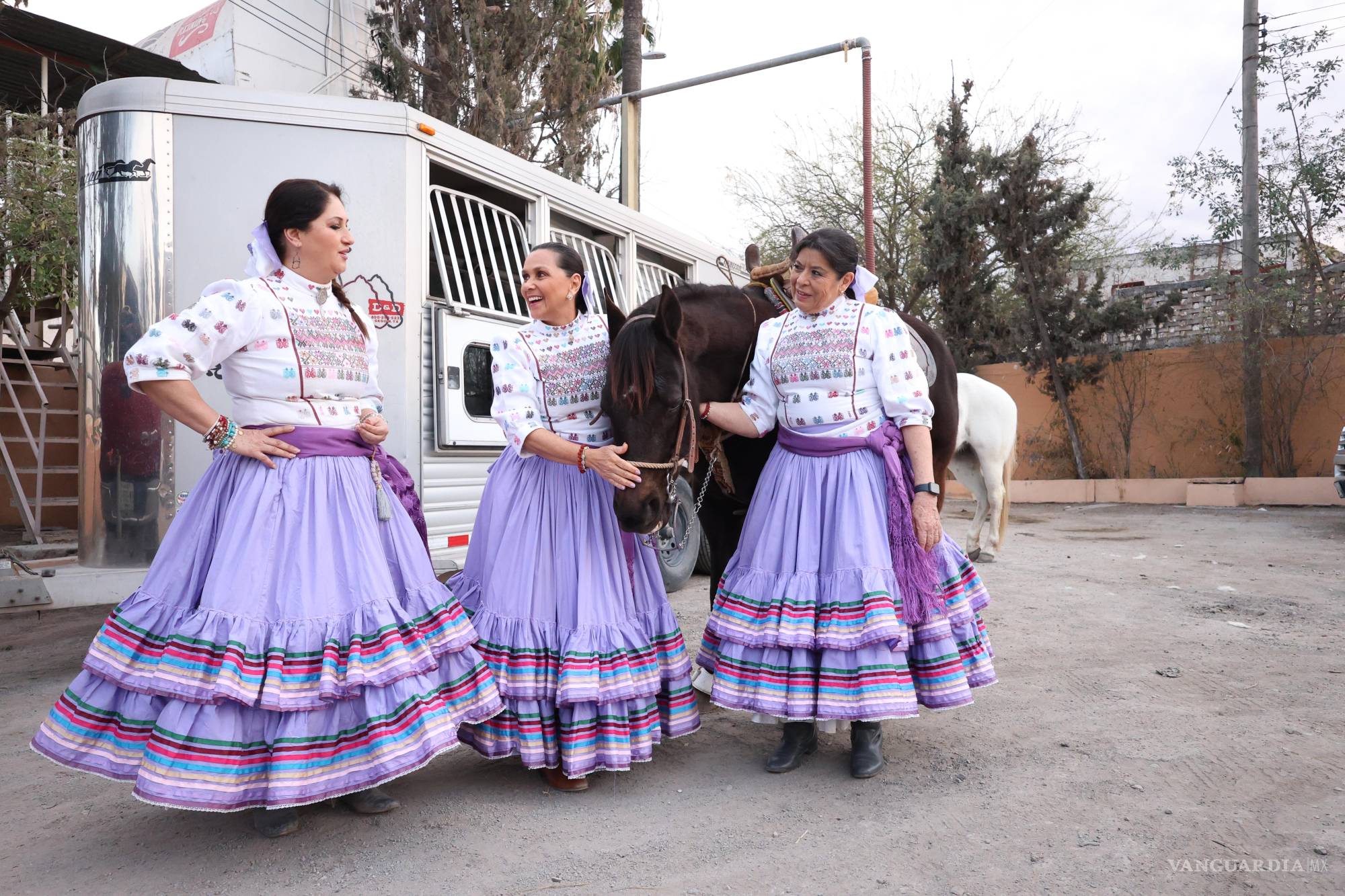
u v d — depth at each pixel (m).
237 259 4.18
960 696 2.77
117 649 2.22
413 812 2.64
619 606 2.78
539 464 2.82
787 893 2.12
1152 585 6.18
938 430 3.61
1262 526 9.55
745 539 2.97
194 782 2.11
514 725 2.66
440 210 4.84
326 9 14.69
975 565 7.24
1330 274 12.62
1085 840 2.34
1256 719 3.28
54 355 9.54
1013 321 14.56
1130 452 13.91
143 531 4.07
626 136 12.77
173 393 2.27
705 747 3.20
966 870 2.20
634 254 6.57
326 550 2.34
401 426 4.42
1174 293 13.55
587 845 2.40
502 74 13.34
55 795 2.84
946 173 14.97
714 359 3.12
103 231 4.09
